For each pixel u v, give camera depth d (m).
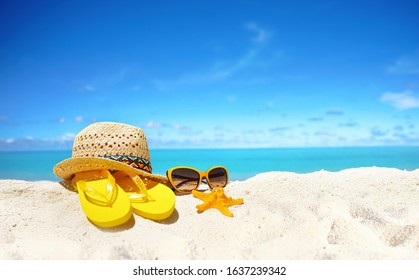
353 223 0.57
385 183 0.79
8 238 0.53
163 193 0.65
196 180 0.74
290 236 0.54
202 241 0.54
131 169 0.64
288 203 0.66
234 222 0.59
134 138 0.69
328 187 0.77
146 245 0.52
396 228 0.56
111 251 0.50
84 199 0.59
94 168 0.65
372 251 0.50
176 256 0.50
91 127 0.69
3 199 0.66
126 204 0.58
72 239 0.53
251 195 0.72
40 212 0.61
